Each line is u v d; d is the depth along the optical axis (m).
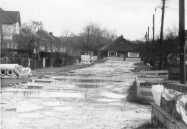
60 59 50.41
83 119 8.38
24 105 10.70
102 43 106.25
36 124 7.62
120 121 8.13
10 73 23.41
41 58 44.56
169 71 18.88
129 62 65.69
